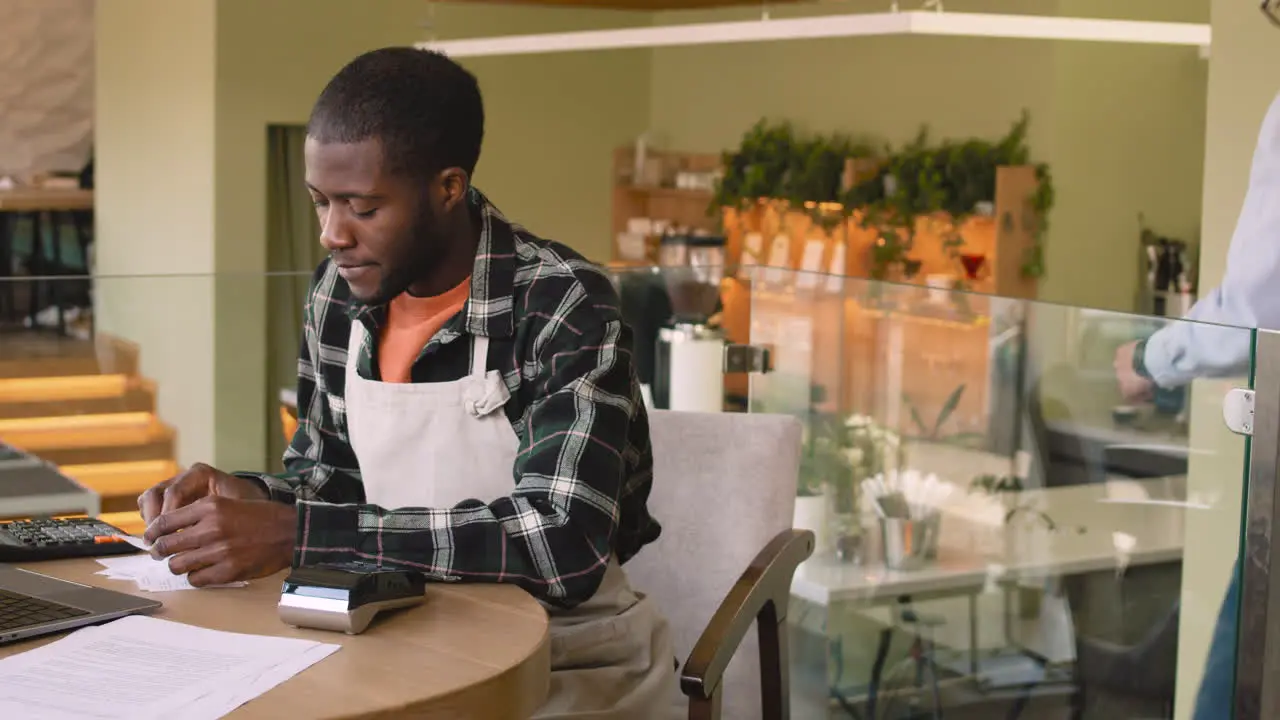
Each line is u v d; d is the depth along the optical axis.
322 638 1.22
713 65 7.80
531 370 1.53
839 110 7.06
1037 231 6.10
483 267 1.53
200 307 2.50
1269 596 1.97
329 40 6.52
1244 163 3.14
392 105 1.40
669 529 2.02
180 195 6.55
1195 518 2.11
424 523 1.40
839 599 2.53
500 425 1.54
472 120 1.47
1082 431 2.21
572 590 1.41
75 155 7.60
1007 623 2.36
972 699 2.40
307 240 6.63
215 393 2.53
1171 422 2.11
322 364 1.66
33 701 1.06
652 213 8.16
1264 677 1.98
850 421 2.50
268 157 6.51
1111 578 2.22
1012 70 6.20
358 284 1.46
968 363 2.33
